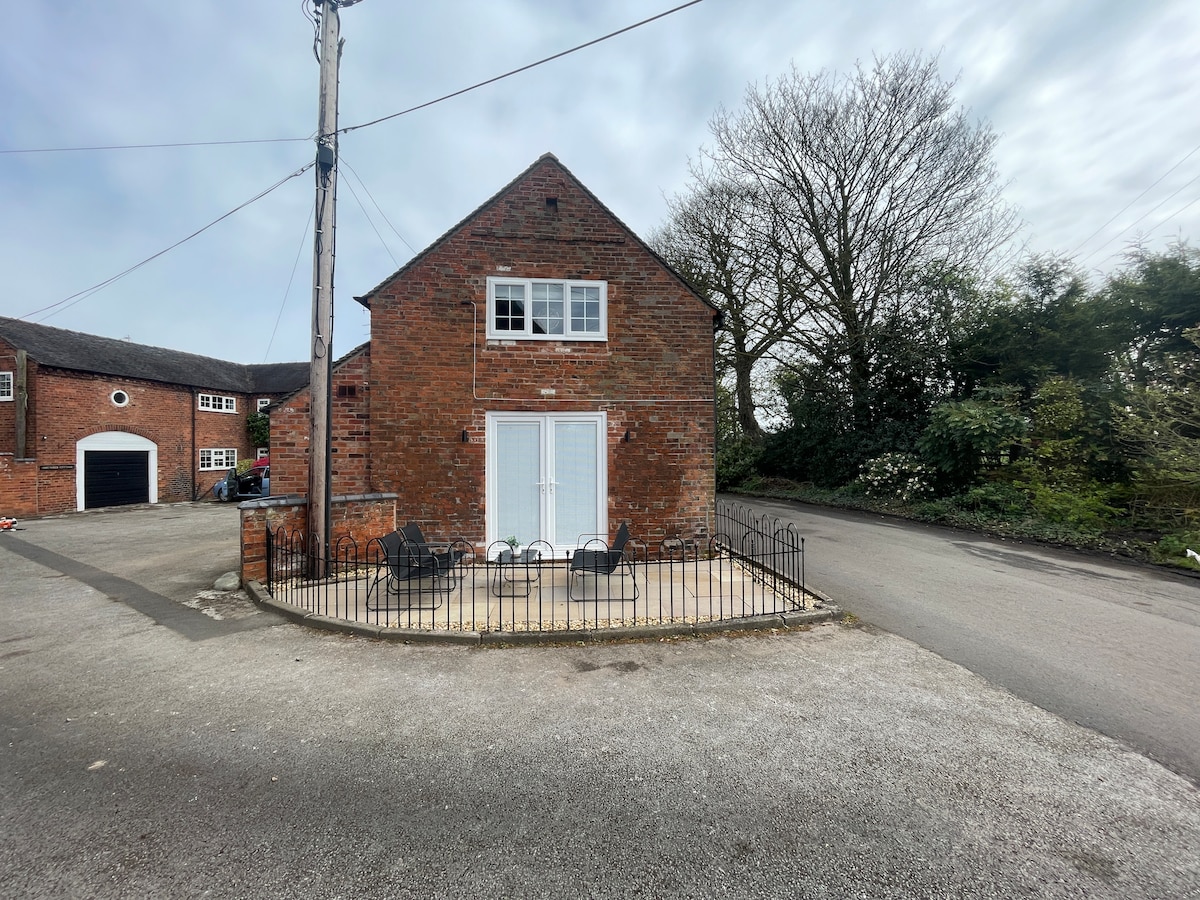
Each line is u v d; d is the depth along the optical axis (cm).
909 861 242
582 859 241
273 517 718
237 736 348
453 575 739
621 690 419
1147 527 1010
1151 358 1192
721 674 450
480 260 877
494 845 250
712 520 912
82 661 474
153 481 2233
